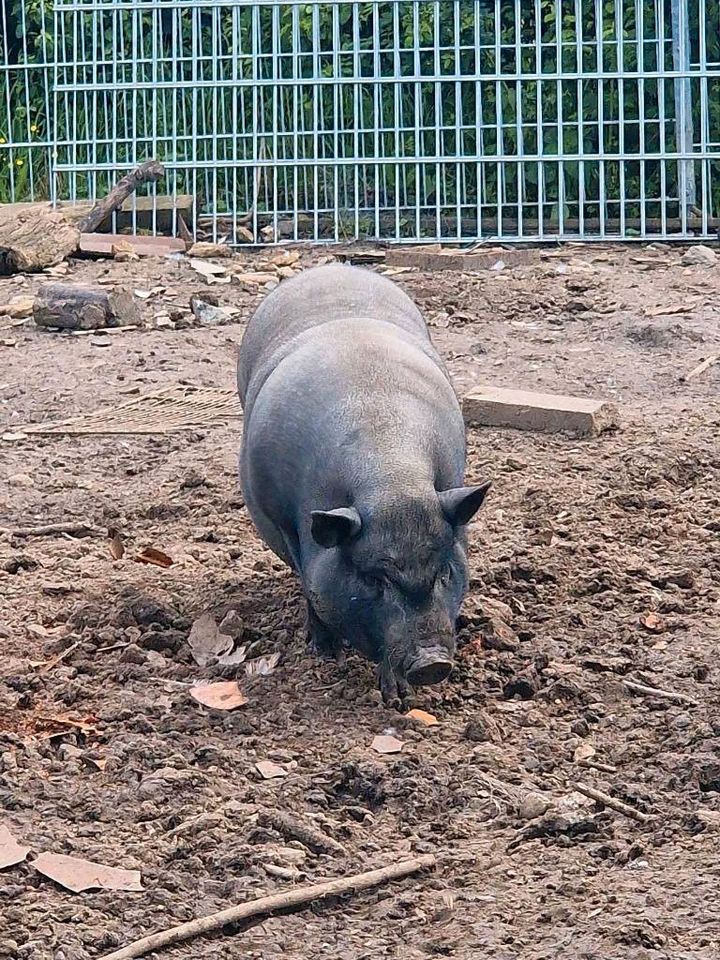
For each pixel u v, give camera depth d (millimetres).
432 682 8148
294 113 25781
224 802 8086
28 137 27844
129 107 29203
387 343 9547
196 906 7176
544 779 8328
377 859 7555
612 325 17906
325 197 26656
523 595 10562
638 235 25203
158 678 9562
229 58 25844
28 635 10234
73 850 7617
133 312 18953
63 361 17219
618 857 7430
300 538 9227
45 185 29016
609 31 27828
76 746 8789
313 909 7188
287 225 26703
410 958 6719
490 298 19672
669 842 7617
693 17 27359
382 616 8375
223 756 8516
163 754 8570
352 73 28531
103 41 27094
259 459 9336
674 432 13922
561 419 13906
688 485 12719
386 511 8336
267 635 10055
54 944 6844
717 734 8617
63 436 14617
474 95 28125
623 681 9312
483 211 27875
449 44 28500
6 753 8570
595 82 27703
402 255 22672
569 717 9039
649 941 6629
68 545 11836
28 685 9461
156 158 26188
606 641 9930
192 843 7664
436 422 9102
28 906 7145
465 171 27812
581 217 24875
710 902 6969
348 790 8266
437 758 8500
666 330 17234
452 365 16500
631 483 12609
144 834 7797
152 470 13555
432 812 7992
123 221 25938
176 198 25781
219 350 17562
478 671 9469
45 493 13148
